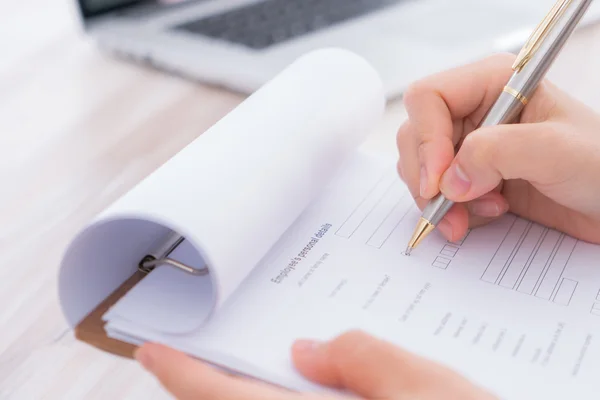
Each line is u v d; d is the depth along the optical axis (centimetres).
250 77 70
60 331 45
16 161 64
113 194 58
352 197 48
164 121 69
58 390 40
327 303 38
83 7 82
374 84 50
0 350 43
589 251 42
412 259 41
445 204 42
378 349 30
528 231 45
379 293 38
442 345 35
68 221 55
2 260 51
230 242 34
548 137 39
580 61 74
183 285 38
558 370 33
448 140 44
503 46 73
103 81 79
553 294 39
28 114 73
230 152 39
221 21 84
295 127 42
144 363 32
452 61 70
